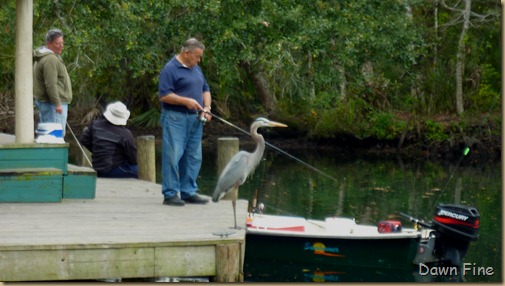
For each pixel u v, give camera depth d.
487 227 12.91
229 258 7.30
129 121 27.06
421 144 25.09
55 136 9.69
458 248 10.69
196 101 9.09
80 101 26.50
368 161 23.11
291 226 11.03
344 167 21.42
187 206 9.25
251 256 10.77
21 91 9.38
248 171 8.19
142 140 11.87
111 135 11.67
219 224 8.15
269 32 19.38
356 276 10.46
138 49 18.95
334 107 25.95
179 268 7.23
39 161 9.33
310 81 22.23
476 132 25.08
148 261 7.17
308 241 10.60
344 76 23.56
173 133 9.11
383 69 25.39
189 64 9.09
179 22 18.92
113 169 11.69
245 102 27.05
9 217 8.26
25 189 9.12
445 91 26.27
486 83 26.55
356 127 25.53
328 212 13.81
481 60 27.16
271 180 18.06
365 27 20.70
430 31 25.95
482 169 21.84
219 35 18.83
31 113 9.45
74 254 7.03
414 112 25.73
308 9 20.30
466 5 25.80
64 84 10.68
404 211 13.98
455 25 27.09
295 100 24.56
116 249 7.10
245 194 15.73
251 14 19.30
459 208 10.60
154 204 9.32
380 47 21.19
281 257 10.68
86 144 11.96
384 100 26.25
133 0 18.03
